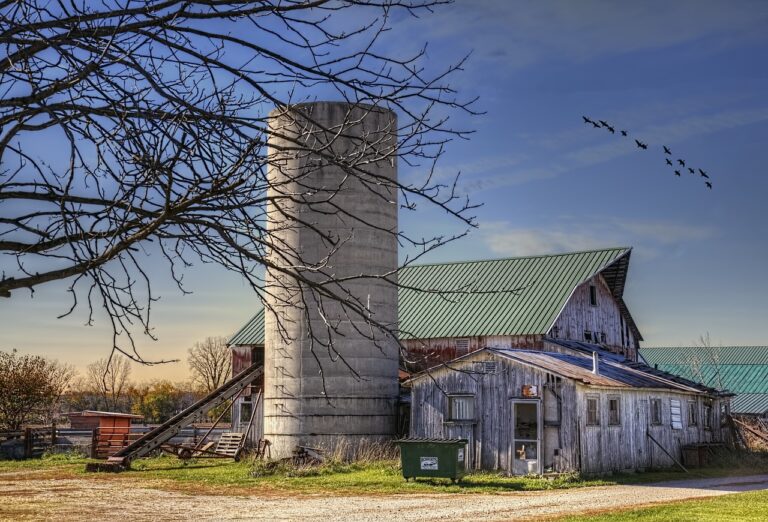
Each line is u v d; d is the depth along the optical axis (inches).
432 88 245.0
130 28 219.5
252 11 230.7
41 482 1204.5
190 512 848.9
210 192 224.1
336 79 237.5
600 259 1860.2
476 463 1284.4
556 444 1230.3
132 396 3993.6
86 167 237.8
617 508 855.7
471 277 1953.7
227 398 1631.4
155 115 223.1
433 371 1339.8
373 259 1403.8
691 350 3282.5
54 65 243.1
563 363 1395.2
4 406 2074.3
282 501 949.8
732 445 1781.5
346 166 230.2
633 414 1379.2
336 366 1414.9
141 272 232.4
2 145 215.8
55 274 220.1
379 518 789.9
